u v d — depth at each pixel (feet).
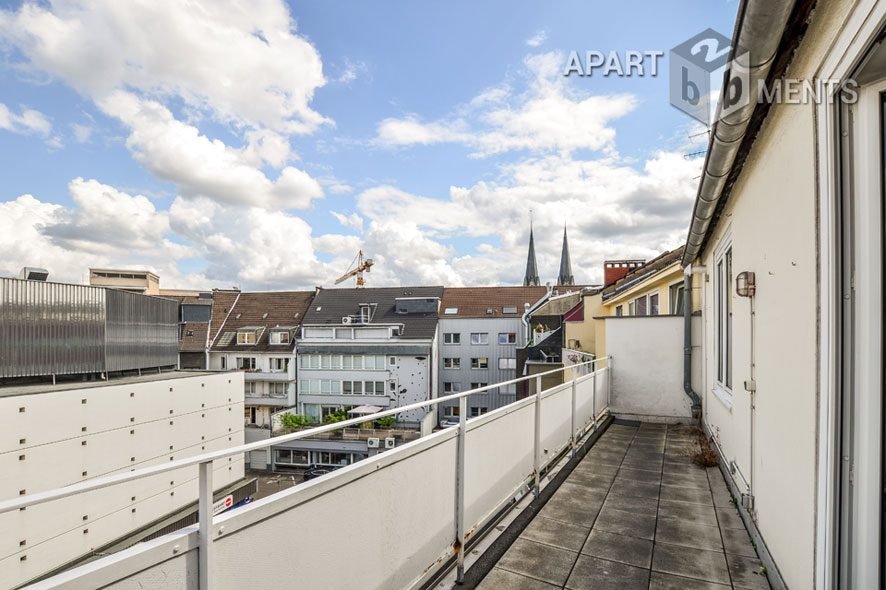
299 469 96.94
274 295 127.95
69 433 54.03
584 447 18.21
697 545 10.23
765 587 8.52
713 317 17.94
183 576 3.82
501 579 8.82
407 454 6.99
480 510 9.52
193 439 73.72
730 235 14.14
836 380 5.71
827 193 5.85
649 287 36.09
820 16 5.86
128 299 76.38
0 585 43.98
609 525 11.30
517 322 112.37
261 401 110.22
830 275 5.77
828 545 5.79
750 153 10.28
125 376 75.41
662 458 17.26
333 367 110.01
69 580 2.98
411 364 106.42
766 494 9.18
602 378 23.63
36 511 48.88
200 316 122.42
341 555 5.63
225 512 4.23
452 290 123.85
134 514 61.11
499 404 112.37
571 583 8.68
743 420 11.43
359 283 264.31
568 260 325.01
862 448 5.50
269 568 4.63
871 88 5.39
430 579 7.84
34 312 61.11
